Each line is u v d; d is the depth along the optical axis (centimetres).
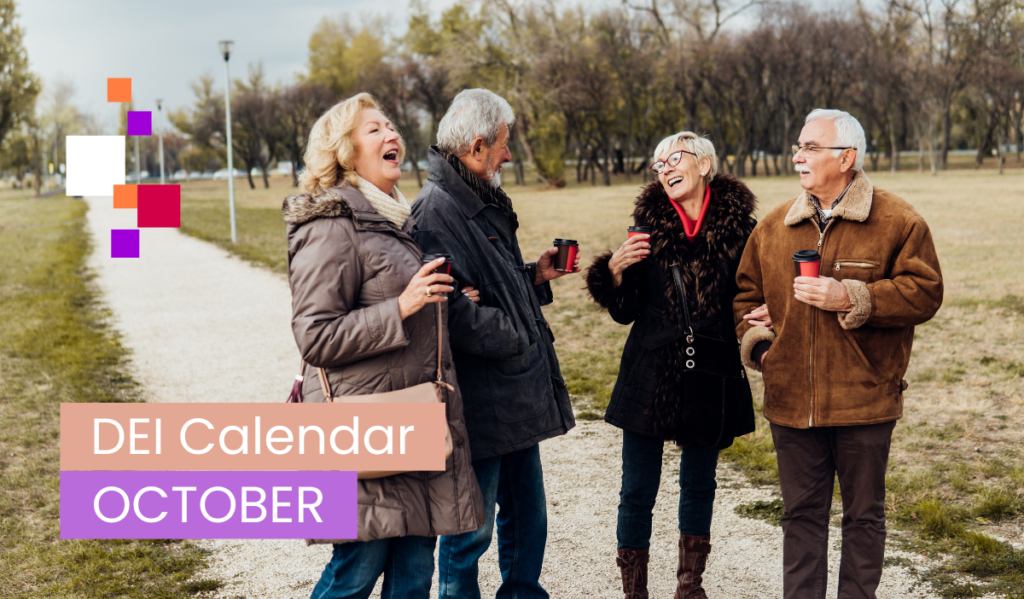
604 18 5759
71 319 1050
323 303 228
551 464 506
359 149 245
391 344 227
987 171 5516
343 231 230
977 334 818
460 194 275
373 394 234
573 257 315
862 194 269
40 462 514
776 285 283
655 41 5938
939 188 3584
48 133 8738
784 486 288
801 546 285
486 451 274
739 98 5953
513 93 5303
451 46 5594
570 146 6650
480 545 282
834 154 266
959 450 496
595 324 953
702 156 299
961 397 605
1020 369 675
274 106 7925
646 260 310
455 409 250
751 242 295
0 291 1328
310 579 361
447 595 286
